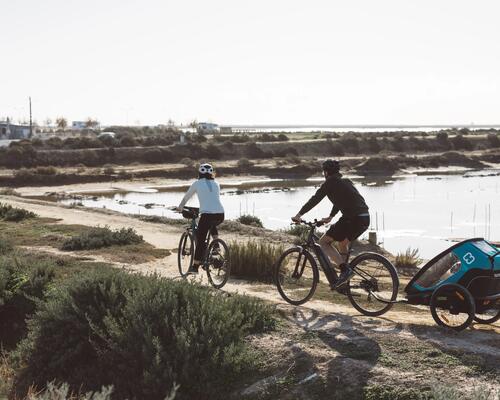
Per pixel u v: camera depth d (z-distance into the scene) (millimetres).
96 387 7664
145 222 25422
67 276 12773
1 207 26328
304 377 6988
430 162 111000
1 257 13602
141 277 9375
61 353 8422
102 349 8125
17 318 11211
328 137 147750
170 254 16125
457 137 135500
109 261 14789
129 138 109688
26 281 11461
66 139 106438
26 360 9008
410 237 39312
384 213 52938
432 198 65250
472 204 59625
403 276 15492
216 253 10562
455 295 7879
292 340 7809
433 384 6047
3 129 128125
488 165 113562
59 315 8656
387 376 6688
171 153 103438
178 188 78000
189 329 7527
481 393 5648
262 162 102875
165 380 7078
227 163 101875
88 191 73188
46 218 25516
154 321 7785
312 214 53188
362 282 8594
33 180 78188
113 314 8430
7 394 7914
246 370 7266
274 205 60531
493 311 9508
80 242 17047
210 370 7164
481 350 7117
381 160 102188
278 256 13219
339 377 6832
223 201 64188
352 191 8461
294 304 9391
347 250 8695
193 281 9109
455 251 8078
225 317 7852
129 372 7438
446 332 7836
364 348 7395
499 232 41906
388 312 9273
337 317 8672
